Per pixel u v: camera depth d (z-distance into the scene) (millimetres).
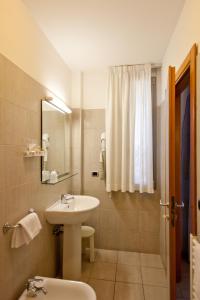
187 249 2504
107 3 1548
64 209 2002
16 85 1429
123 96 2656
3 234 1262
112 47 2219
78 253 2092
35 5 1568
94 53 2352
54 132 2207
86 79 2869
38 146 1749
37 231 1497
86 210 1938
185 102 2486
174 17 1709
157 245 2717
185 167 2498
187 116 2451
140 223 2744
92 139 2857
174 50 1884
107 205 2805
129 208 2764
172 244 1522
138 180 2672
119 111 2701
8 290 1314
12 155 1368
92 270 2324
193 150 1248
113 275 2238
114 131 2697
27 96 1594
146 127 2598
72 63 2609
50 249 2053
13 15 1396
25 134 1553
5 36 1301
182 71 1501
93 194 2834
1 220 1242
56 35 1972
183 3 1537
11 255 1350
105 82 2830
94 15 1688
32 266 1659
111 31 1917
